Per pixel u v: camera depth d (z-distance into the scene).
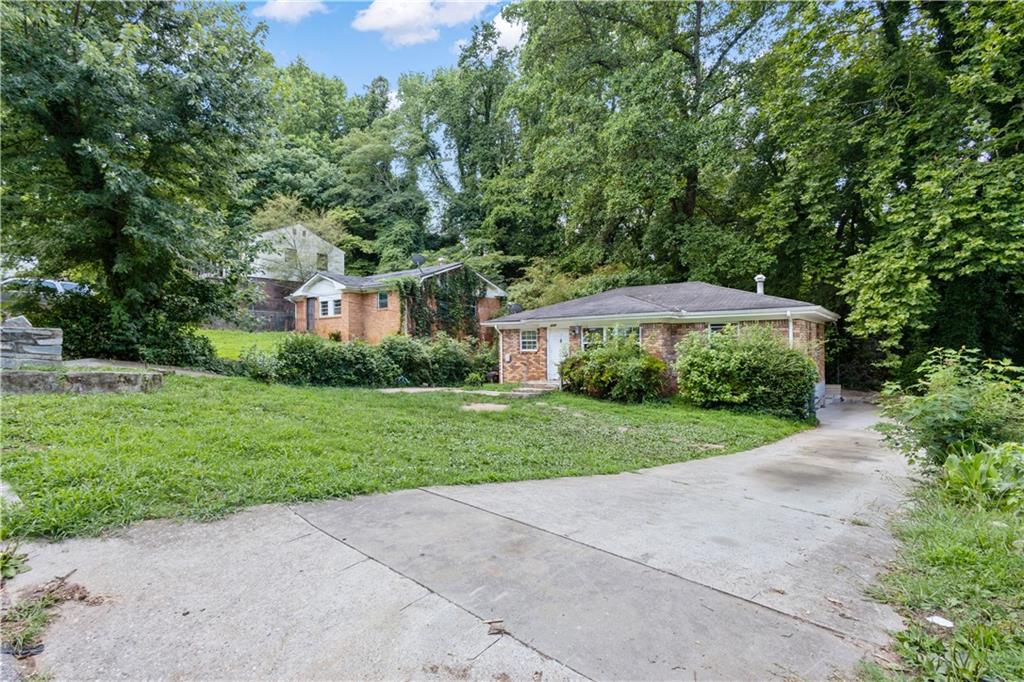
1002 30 11.09
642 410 11.26
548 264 25.55
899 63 13.24
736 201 21.17
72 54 8.97
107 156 9.21
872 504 4.79
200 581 2.73
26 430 4.86
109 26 9.95
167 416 6.06
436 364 15.87
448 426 7.88
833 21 13.91
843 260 17.27
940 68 13.17
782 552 3.44
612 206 19.16
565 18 19.73
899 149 13.01
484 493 4.70
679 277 21.39
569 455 6.61
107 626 2.28
